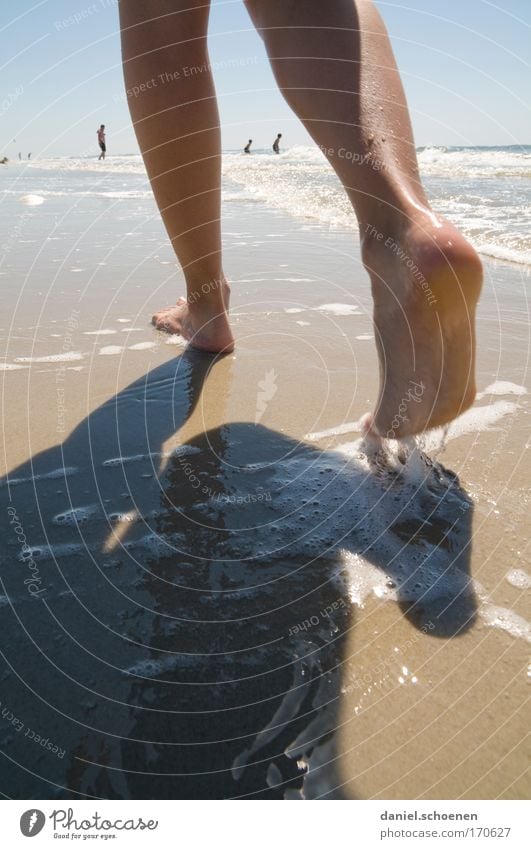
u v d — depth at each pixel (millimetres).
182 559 1177
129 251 3740
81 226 4730
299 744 838
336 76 1246
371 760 821
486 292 2744
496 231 3869
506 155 12391
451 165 9742
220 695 906
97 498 1352
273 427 1638
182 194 1793
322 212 4973
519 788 784
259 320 2451
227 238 4004
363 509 1309
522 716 868
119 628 1020
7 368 2027
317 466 1459
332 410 1711
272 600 1082
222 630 1021
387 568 1148
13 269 3346
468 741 837
